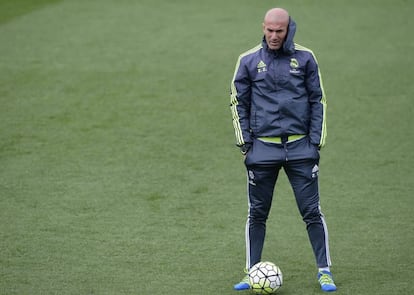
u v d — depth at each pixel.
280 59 22.58
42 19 59.84
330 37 55.38
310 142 22.94
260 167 22.88
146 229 28.72
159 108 43.47
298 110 22.66
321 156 37.03
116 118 42.03
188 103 44.22
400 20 59.03
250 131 23.12
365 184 33.53
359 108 43.34
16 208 30.83
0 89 46.00
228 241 27.53
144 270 24.92
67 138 39.25
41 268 25.11
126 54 52.03
